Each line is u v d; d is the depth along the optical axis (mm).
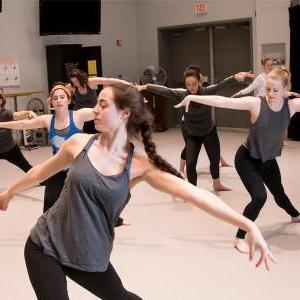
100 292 2018
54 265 1933
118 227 4531
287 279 3352
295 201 5180
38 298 1931
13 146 5746
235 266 3594
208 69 11000
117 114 1919
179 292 3209
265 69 7805
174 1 10992
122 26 11492
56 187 3744
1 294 3260
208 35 10867
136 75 11852
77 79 6672
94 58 10242
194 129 5234
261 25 9562
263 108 3688
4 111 5539
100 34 11094
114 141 1932
